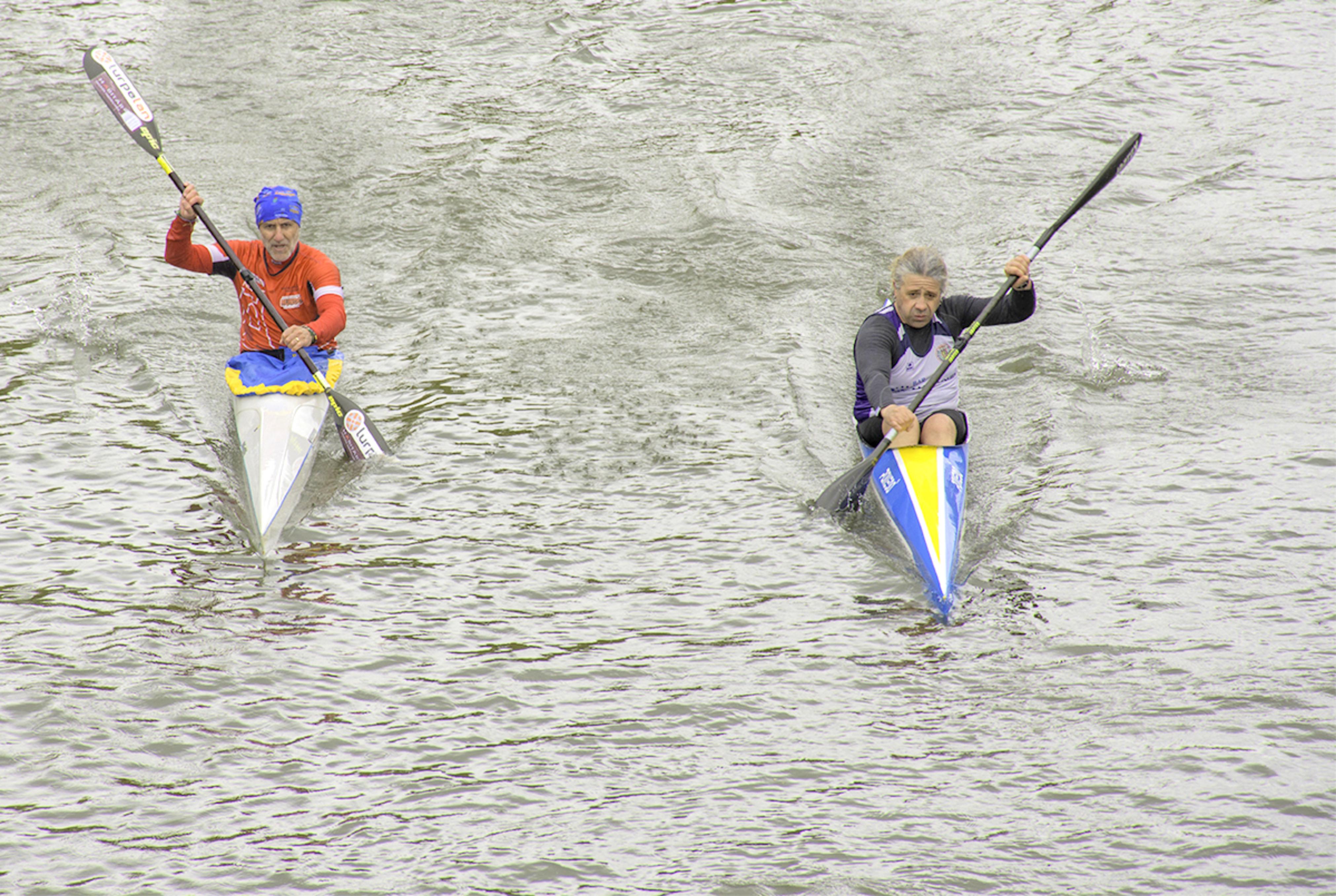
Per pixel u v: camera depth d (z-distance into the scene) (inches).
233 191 1435.8
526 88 1766.7
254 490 836.6
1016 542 797.2
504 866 530.9
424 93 1743.4
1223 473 870.4
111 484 855.1
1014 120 1644.9
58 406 963.3
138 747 602.2
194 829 550.3
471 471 896.9
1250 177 1445.6
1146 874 522.3
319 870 527.2
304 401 919.7
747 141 1599.4
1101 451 912.9
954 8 2039.9
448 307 1187.3
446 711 636.1
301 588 745.6
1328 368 1024.9
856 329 1149.7
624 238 1350.9
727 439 944.3
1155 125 1615.4
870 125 1647.4
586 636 704.4
